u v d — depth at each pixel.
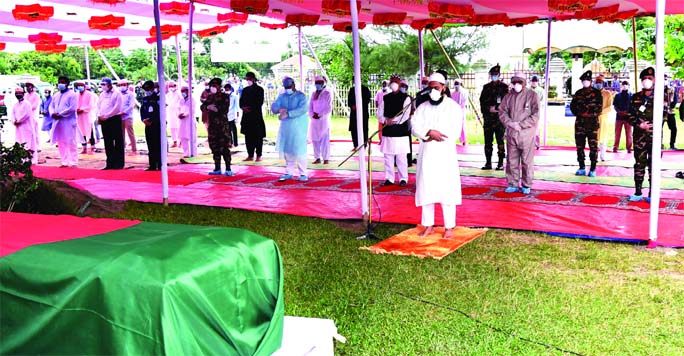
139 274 2.51
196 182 10.30
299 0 9.99
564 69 30.39
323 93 12.24
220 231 3.05
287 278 5.41
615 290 4.95
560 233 6.62
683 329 4.23
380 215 7.62
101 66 34.72
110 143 11.95
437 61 24.31
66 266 2.61
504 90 11.02
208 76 37.09
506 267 5.55
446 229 6.51
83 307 2.53
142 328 2.44
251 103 12.59
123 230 3.19
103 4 10.52
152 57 35.97
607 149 14.05
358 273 5.48
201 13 12.70
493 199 8.46
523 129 8.70
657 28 5.89
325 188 9.58
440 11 10.52
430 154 6.41
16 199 6.88
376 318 4.52
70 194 7.78
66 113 12.23
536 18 13.73
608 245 6.21
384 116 9.59
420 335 4.22
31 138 12.98
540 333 4.20
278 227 7.16
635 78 12.83
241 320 2.83
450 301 4.80
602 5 11.16
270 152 14.34
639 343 4.03
